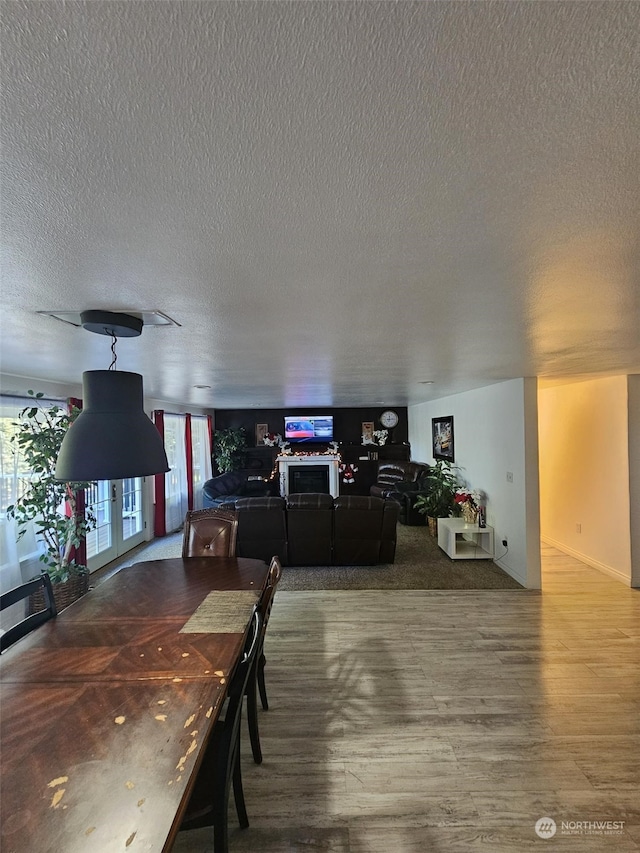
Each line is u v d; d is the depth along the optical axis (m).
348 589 4.31
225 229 0.98
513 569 4.61
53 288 1.36
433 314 1.76
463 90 0.58
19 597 2.00
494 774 1.97
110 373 1.91
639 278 1.34
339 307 1.64
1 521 3.41
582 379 4.76
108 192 0.81
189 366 3.15
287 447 9.63
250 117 0.62
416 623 3.53
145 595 2.39
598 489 4.81
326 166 0.74
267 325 1.90
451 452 6.57
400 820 1.75
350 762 2.05
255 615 1.75
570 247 1.11
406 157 0.72
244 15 0.47
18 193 0.80
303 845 1.65
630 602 3.94
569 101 0.60
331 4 0.46
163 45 0.50
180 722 1.29
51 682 1.52
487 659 2.95
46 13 0.46
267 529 4.96
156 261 1.16
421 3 0.46
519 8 0.47
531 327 2.02
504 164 0.74
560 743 2.16
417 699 2.52
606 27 0.49
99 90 0.57
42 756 1.15
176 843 1.68
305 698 2.54
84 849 0.89
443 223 0.97
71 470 1.78
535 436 4.32
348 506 4.91
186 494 7.55
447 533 5.40
